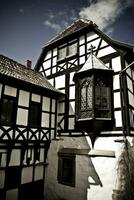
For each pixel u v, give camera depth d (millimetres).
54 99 9789
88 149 7902
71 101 9445
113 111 7793
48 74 11414
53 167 8656
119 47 8312
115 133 7418
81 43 10016
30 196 7922
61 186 8156
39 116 8672
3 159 6938
